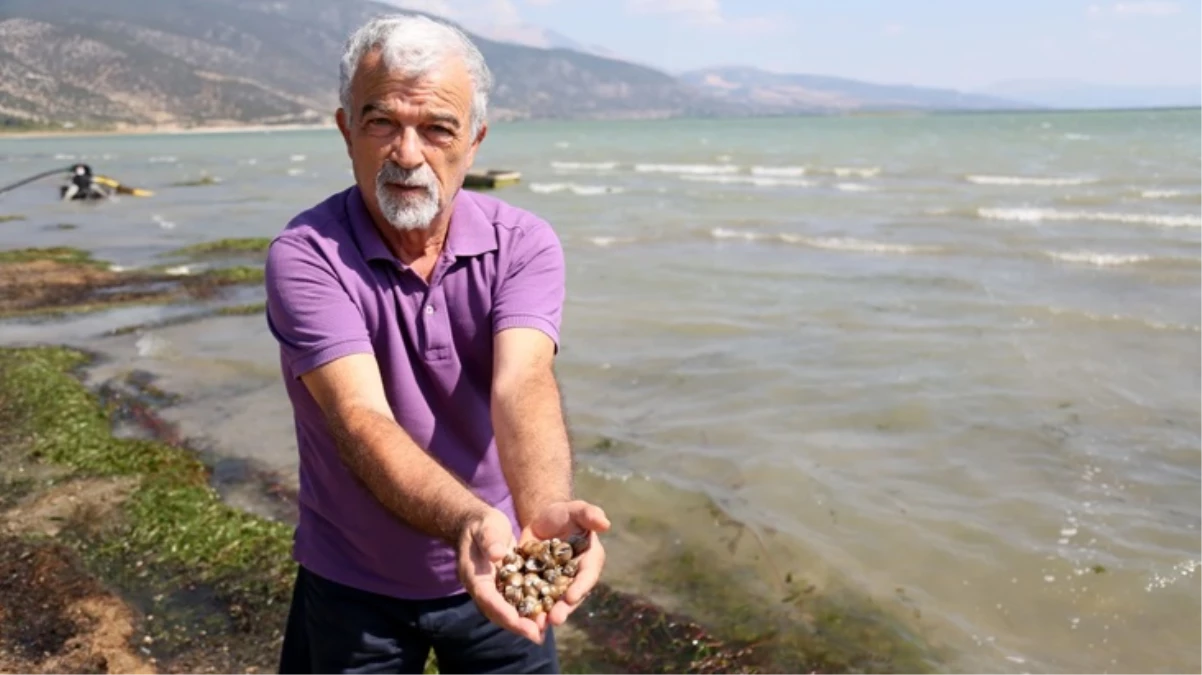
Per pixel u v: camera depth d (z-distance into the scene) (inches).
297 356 89.9
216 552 215.3
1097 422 293.4
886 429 295.4
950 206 852.6
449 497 79.0
